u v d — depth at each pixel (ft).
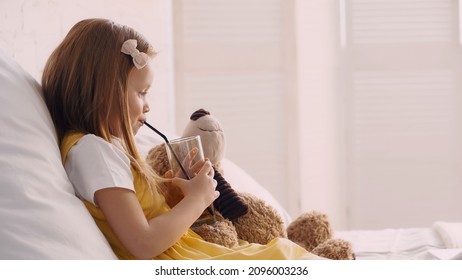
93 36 5.56
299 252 5.61
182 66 15.61
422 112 15.70
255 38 15.64
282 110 15.65
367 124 15.74
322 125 15.69
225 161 8.34
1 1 7.57
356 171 15.75
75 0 9.86
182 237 5.68
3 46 7.57
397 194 15.75
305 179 15.60
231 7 15.62
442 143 15.72
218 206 6.30
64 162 5.26
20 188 4.34
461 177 15.71
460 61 15.64
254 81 15.65
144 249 4.97
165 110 13.96
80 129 5.48
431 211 15.78
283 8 15.57
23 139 4.69
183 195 5.94
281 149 15.67
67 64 5.53
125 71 5.58
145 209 5.48
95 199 5.06
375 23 15.67
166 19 14.69
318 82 15.67
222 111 15.66
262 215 6.51
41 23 8.62
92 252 4.45
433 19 15.65
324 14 15.65
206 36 15.62
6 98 4.84
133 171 5.50
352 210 15.79
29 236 4.15
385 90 15.70
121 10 11.96
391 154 15.75
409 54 15.66
